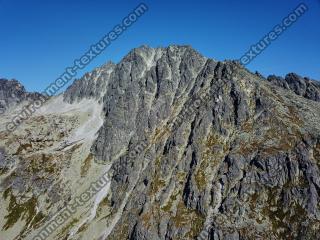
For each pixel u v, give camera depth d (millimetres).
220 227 148250
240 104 192750
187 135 197500
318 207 144875
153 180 184625
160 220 162125
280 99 195750
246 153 170250
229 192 161375
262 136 175750
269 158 161750
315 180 151125
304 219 142875
